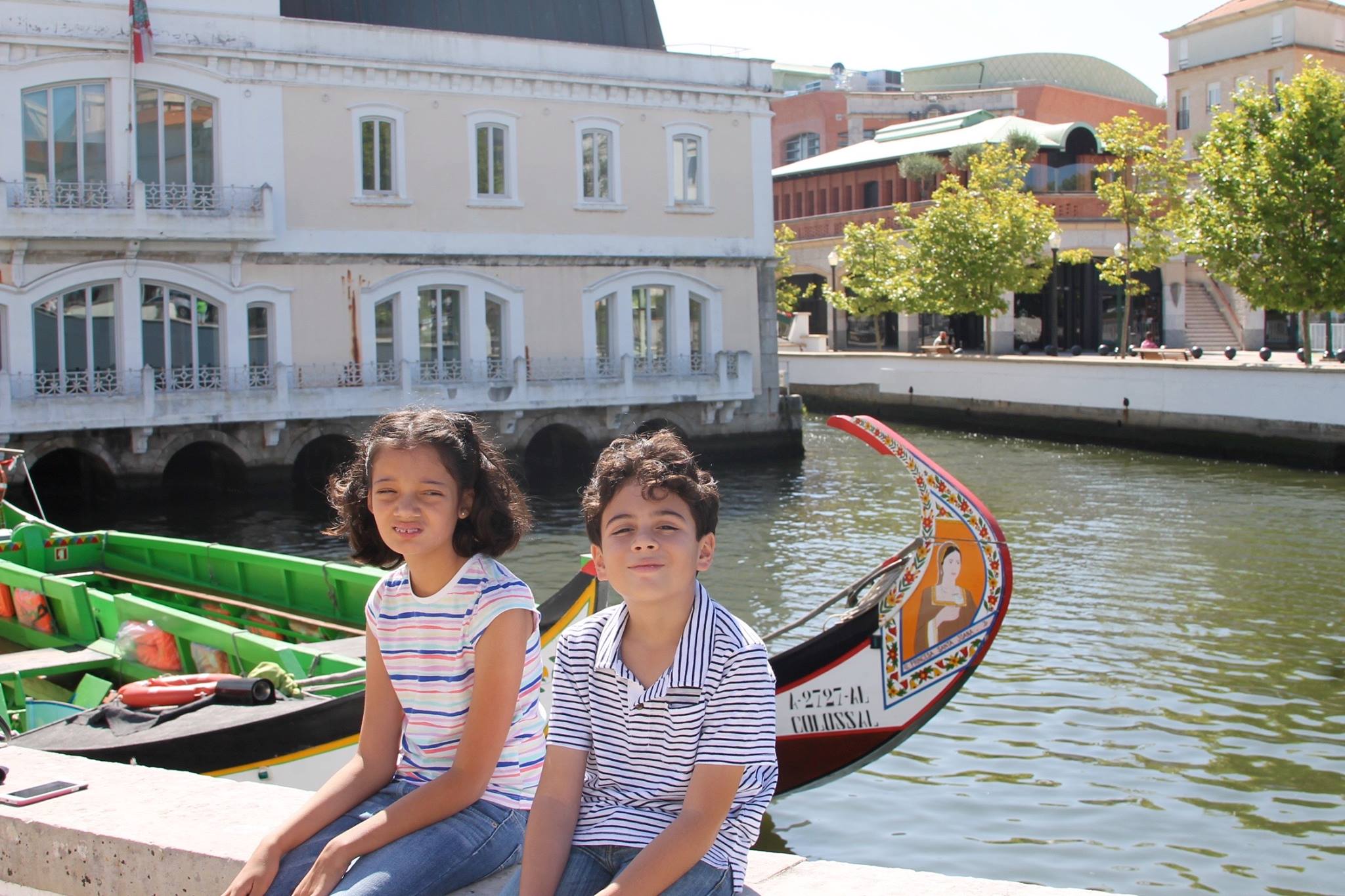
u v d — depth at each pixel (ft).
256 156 96.99
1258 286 108.68
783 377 124.67
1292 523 73.56
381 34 100.78
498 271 106.42
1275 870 29.07
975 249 148.25
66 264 90.33
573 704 11.99
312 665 29.17
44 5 89.25
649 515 11.50
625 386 108.06
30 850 15.17
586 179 110.32
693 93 113.80
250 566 38.88
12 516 50.37
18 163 89.15
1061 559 63.82
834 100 247.09
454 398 100.99
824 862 13.48
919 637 32.09
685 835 10.96
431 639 13.41
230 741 23.95
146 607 31.94
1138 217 143.64
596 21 115.34
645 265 112.88
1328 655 45.62
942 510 31.81
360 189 100.73
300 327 99.30
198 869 14.03
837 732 32.76
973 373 136.87
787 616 53.83
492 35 107.14
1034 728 38.42
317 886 12.32
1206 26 206.59
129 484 90.12
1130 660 45.29
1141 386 116.06
